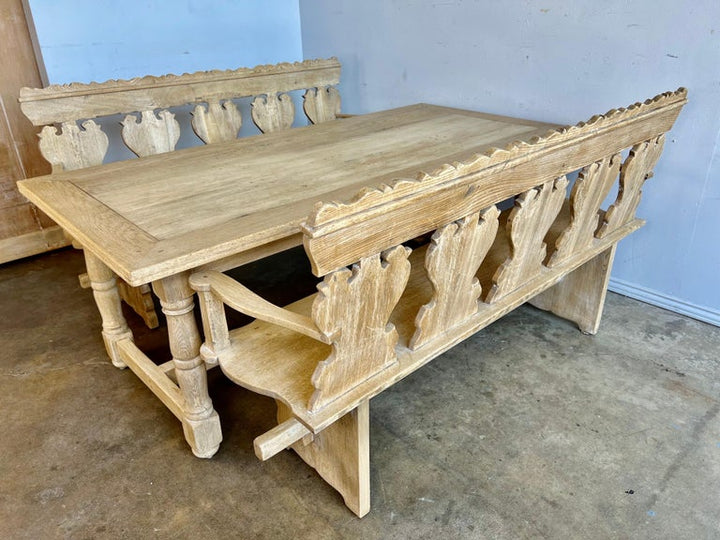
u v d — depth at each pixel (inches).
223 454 66.4
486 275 66.8
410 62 116.2
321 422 44.6
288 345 54.8
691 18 77.5
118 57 113.3
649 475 61.8
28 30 103.1
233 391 77.9
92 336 90.8
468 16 102.3
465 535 55.2
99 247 47.6
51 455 66.2
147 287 89.5
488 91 105.0
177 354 58.1
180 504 59.5
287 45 139.0
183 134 126.6
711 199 83.9
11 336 90.6
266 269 114.0
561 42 91.7
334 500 59.9
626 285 99.0
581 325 88.4
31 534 56.0
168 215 54.7
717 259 86.1
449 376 79.2
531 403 73.5
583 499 58.9
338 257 38.7
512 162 48.9
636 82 85.7
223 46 127.8
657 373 78.8
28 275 112.3
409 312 59.2
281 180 65.2
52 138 82.6
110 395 76.8
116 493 60.9
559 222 79.7
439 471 62.9
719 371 79.0
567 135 54.3
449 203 45.2
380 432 68.8
